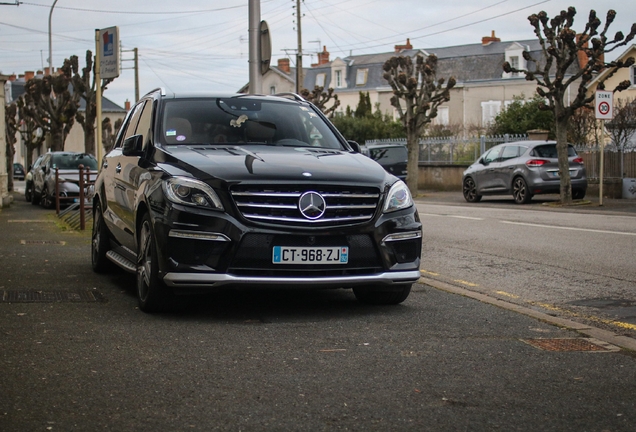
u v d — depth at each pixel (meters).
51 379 4.55
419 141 36.16
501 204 23.41
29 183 29.77
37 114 44.41
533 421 3.94
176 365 4.89
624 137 25.97
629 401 4.28
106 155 9.45
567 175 22.03
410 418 3.96
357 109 63.28
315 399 4.25
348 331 5.95
